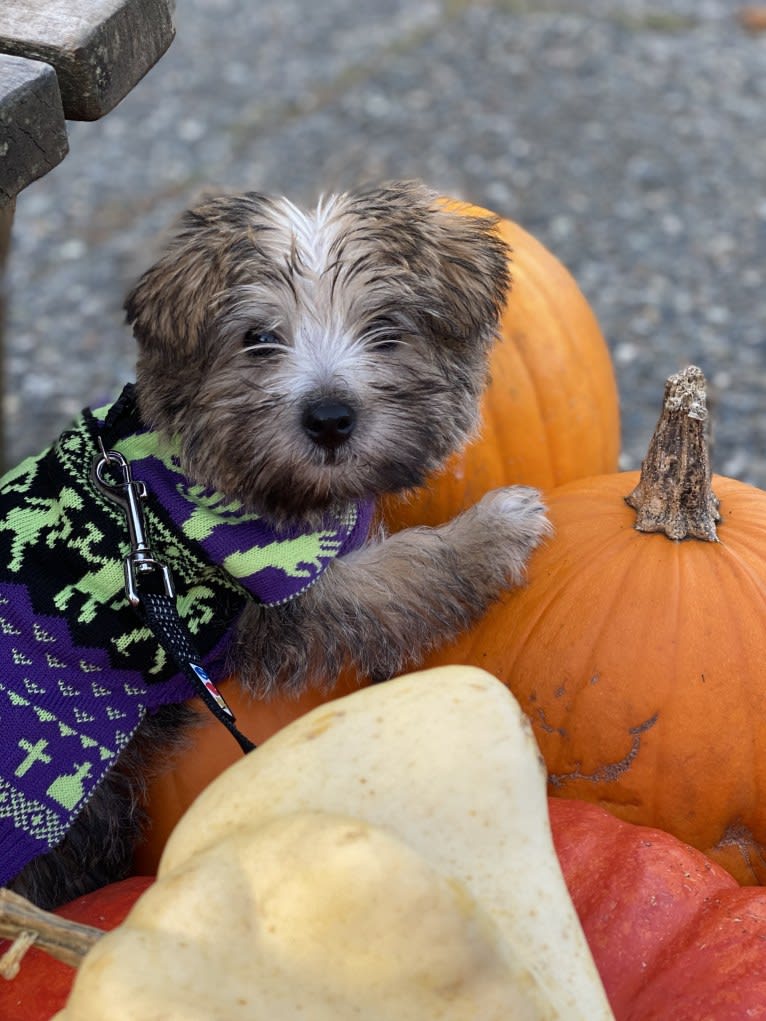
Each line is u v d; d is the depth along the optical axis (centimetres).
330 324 73
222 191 83
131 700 71
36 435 134
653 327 148
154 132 219
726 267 164
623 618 71
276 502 72
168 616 69
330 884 53
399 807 56
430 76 238
